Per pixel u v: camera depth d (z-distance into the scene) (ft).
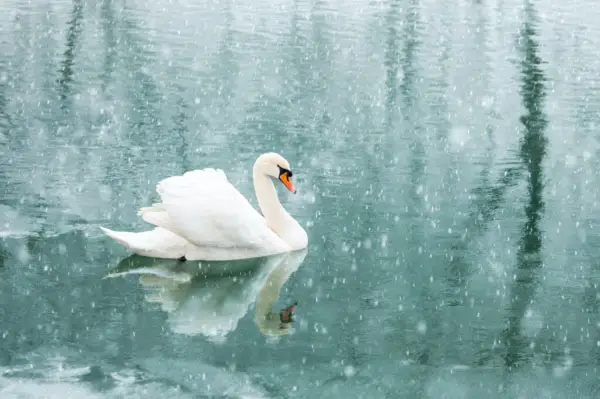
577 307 30.19
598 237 36.24
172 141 46.32
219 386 24.32
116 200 37.96
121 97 53.47
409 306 29.94
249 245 33.01
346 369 25.64
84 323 27.71
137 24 73.72
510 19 82.38
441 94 57.67
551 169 44.68
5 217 35.55
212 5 83.25
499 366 26.20
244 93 55.57
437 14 83.76
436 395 24.49
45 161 42.39
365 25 77.30
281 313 29.22
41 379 24.13
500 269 33.04
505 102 56.44
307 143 47.14
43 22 72.69
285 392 24.21
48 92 53.67
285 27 74.95
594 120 53.26
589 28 79.15
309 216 37.70
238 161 43.86
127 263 32.40
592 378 25.68
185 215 31.94
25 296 29.22
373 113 53.06
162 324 28.02
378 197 40.11
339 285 31.50
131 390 23.80
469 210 38.91
